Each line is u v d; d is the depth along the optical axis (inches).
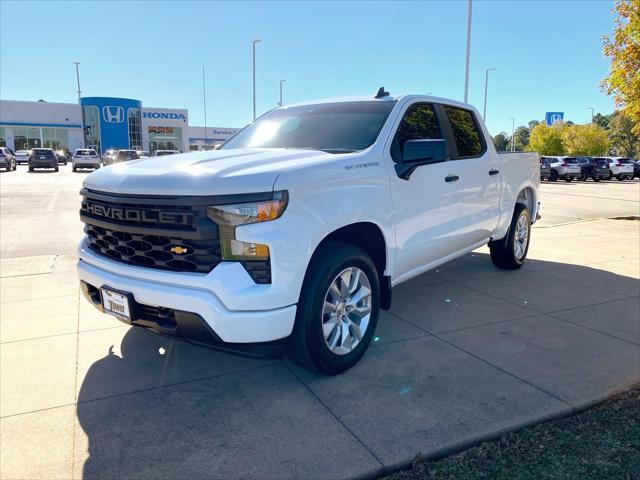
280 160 126.0
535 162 257.4
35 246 313.1
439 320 176.9
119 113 2365.9
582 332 166.1
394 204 146.8
